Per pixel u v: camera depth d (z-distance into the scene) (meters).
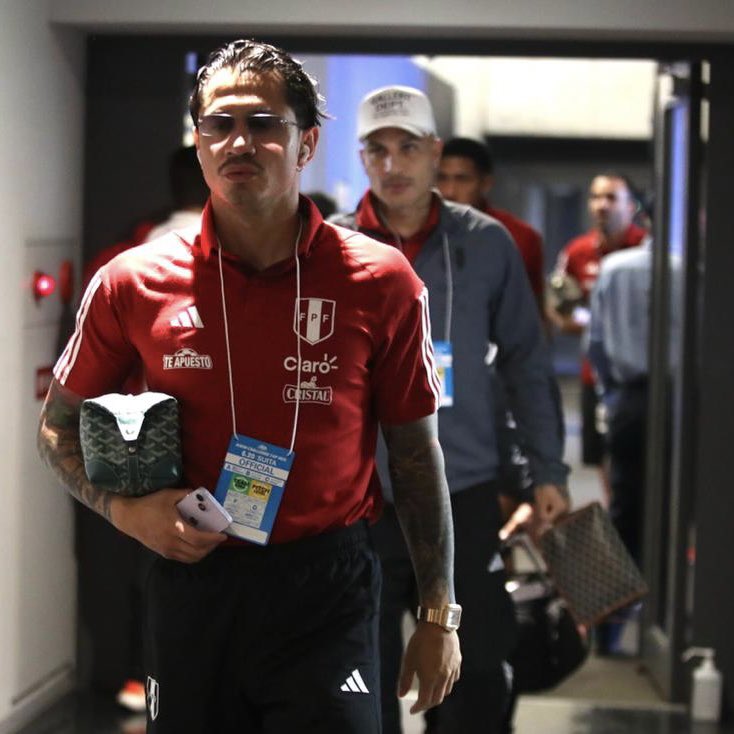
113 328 2.40
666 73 5.18
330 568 2.39
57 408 2.46
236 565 2.37
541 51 4.61
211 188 2.34
